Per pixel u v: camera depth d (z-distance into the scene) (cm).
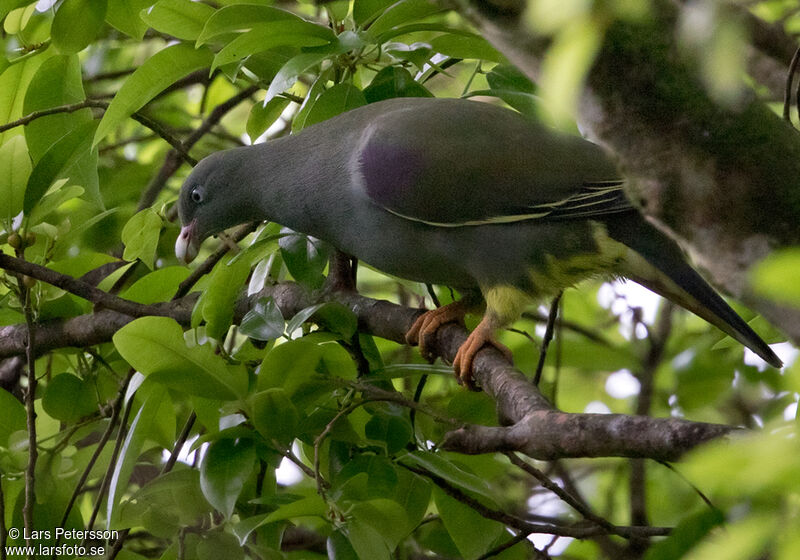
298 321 752
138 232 895
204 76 1257
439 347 895
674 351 1209
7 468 843
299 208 935
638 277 884
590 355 1135
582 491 1254
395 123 885
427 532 896
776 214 413
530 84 859
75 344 894
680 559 491
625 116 421
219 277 764
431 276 918
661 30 406
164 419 779
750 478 315
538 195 861
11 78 983
